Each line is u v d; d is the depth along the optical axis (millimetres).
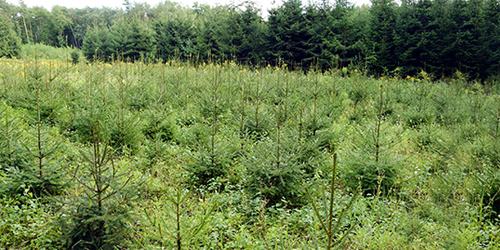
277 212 4523
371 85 13562
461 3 27062
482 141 6254
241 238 3848
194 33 38719
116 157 6148
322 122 7027
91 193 3643
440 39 26516
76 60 30391
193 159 5500
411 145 7562
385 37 27969
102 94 8680
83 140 6602
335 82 11727
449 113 9883
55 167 4293
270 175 4637
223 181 5445
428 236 3895
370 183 5160
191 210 4555
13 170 4219
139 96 9398
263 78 12305
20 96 8328
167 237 3107
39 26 81125
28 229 3709
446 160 6148
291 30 31344
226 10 38812
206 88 10586
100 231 3549
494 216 4457
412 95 12148
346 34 29500
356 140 5898
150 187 5117
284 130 6141
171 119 7840
